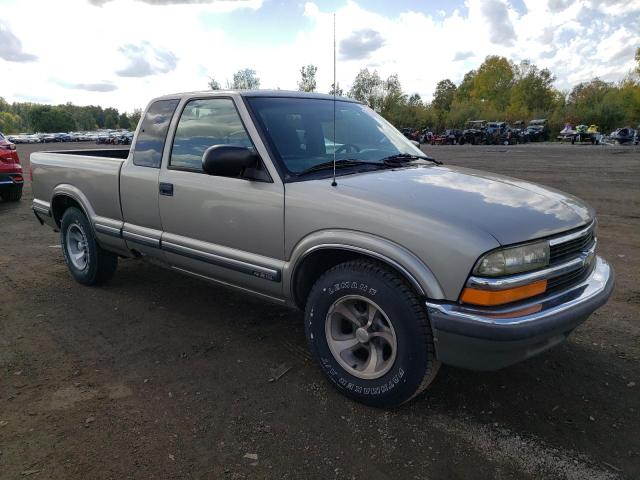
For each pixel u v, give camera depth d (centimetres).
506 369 334
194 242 370
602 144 3647
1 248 658
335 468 243
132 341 380
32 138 7438
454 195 282
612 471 240
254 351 363
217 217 348
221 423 279
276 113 349
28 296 476
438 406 293
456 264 243
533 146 3669
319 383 320
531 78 7700
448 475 238
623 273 527
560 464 245
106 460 250
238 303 454
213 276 370
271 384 319
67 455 254
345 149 364
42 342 379
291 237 307
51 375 331
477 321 238
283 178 313
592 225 297
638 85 6253
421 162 372
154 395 307
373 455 252
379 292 269
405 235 258
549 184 1262
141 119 420
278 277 318
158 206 392
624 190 1138
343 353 300
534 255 252
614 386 312
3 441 264
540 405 294
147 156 407
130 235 421
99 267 484
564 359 346
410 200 271
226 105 353
